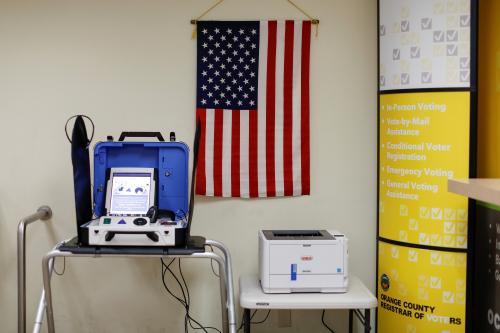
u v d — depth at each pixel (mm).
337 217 3350
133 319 3395
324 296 2754
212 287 3377
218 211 3338
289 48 3283
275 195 3316
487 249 2754
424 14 2848
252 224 3344
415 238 2932
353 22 3299
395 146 2986
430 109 2855
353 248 3361
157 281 3381
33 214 3166
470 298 2859
